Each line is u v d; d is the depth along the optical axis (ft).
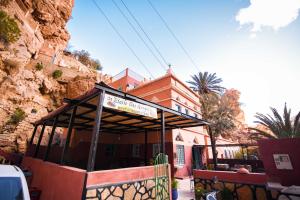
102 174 15.01
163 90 56.59
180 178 42.91
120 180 16.37
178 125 41.04
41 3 90.48
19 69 63.67
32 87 68.59
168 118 33.35
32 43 76.64
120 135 58.13
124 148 55.57
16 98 59.00
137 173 18.35
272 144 18.07
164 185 21.38
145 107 23.43
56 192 17.48
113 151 54.65
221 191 22.59
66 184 16.08
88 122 37.81
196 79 111.04
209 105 90.68
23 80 65.67
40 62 82.99
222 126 80.94
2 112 53.36
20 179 11.42
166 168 22.61
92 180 14.08
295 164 16.16
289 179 16.17
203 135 67.15
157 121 35.19
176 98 56.18
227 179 23.30
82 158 46.68
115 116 30.78
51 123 40.88
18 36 65.92
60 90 82.58
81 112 29.19
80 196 13.35
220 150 83.05
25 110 61.57
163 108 26.78
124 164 51.70
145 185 18.81
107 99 18.84
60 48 110.11
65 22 111.45
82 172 14.47
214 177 22.99
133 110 21.50
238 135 136.98
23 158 40.04
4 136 51.08
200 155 58.44
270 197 18.70
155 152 47.93
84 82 88.28
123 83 78.95
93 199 13.71
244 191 21.27
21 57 65.46
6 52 58.95
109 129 47.32
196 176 27.07
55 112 29.35
